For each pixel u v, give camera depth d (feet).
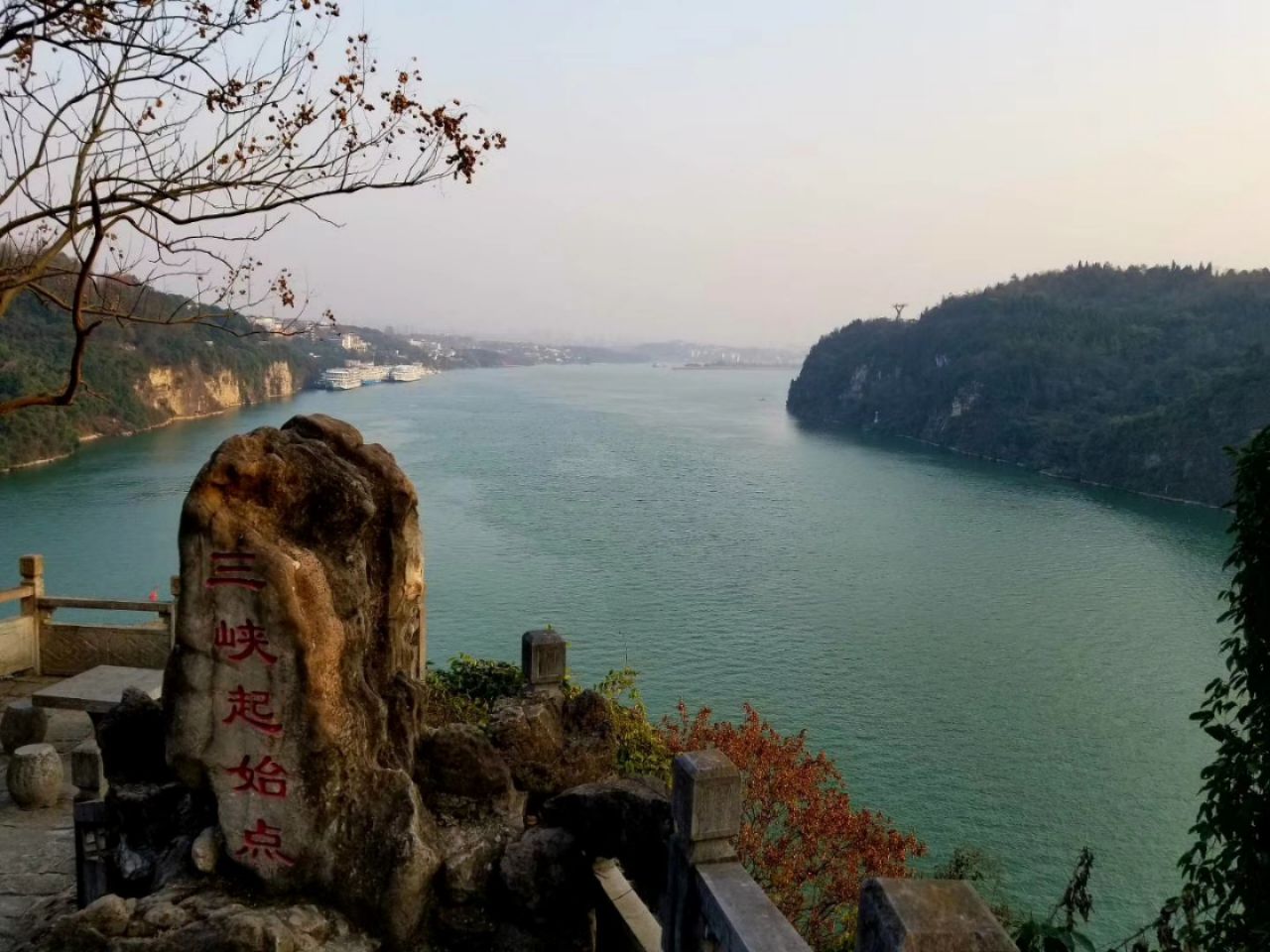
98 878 22.13
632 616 142.61
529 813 22.56
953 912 11.09
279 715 18.60
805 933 42.96
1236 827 24.43
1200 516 236.02
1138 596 163.02
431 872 18.95
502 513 214.90
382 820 18.99
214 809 19.97
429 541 183.62
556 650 25.75
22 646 39.19
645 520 214.07
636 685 115.44
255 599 18.37
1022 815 90.22
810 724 107.86
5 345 215.10
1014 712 114.01
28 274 23.20
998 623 147.13
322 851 18.76
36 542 164.04
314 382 561.84
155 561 153.79
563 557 175.63
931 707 114.11
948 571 177.47
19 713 32.37
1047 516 234.38
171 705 19.17
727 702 112.27
